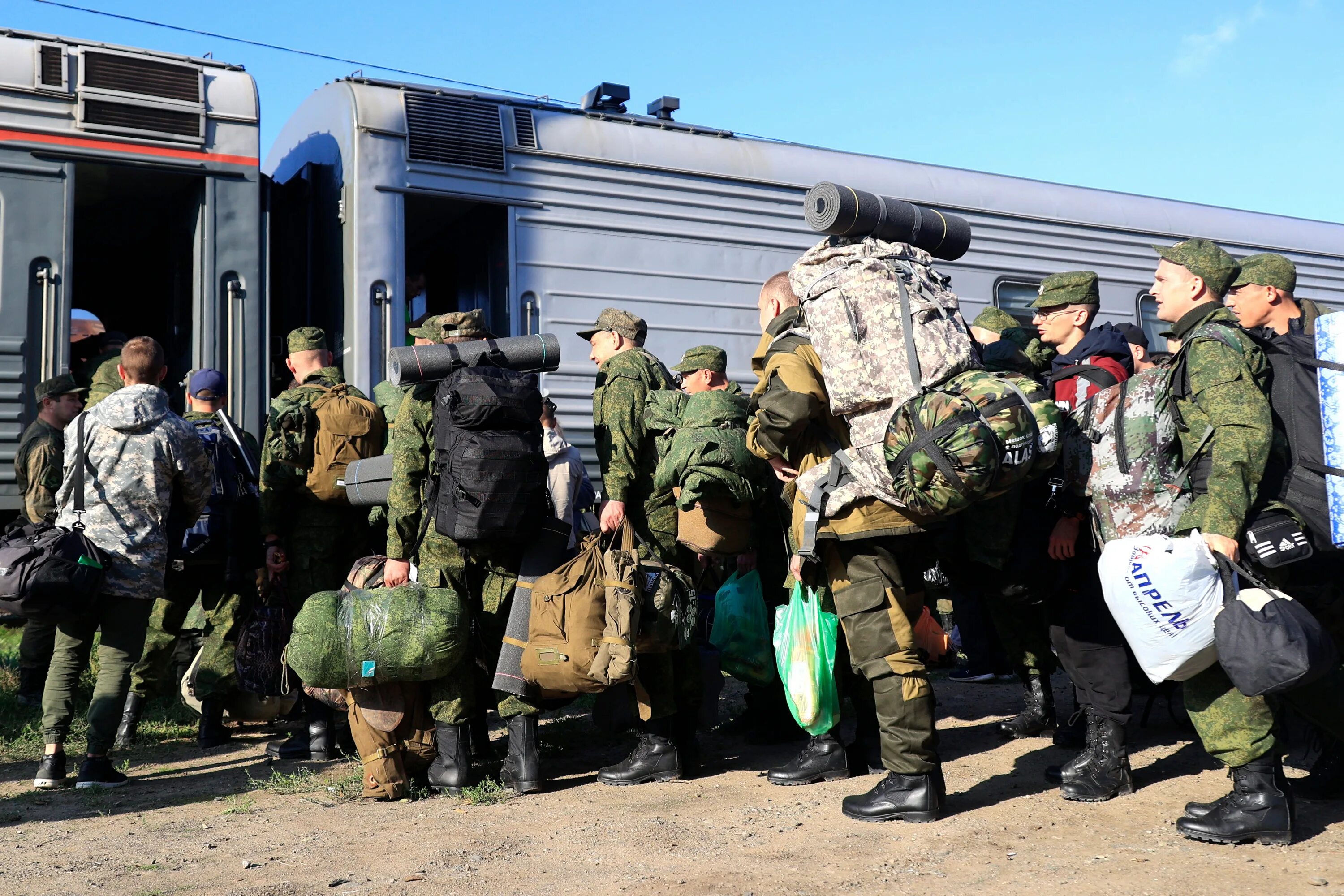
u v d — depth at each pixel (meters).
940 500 3.04
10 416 5.88
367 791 3.89
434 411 3.87
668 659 4.04
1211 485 2.98
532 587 3.91
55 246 6.02
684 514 4.24
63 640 4.25
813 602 3.92
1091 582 3.58
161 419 4.31
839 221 3.45
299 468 4.77
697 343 7.66
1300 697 3.08
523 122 7.22
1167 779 3.76
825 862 2.97
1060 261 9.31
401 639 3.72
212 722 5.06
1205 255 3.28
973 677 6.29
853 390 3.26
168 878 3.04
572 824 3.48
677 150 7.75
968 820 3.34
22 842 3.45
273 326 7.12
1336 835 3.01
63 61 6.12
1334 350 3.02
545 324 7.10
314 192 7.08
